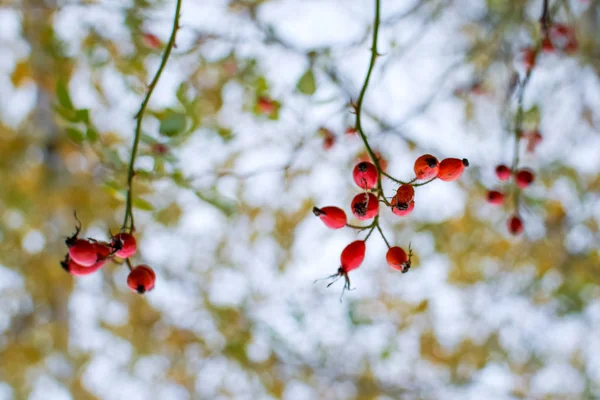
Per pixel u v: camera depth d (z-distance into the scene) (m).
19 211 6.03
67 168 5.96
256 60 4.06
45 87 5.24
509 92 4.00
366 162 2.10
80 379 6.89
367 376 6.73
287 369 6.51
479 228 6.30
